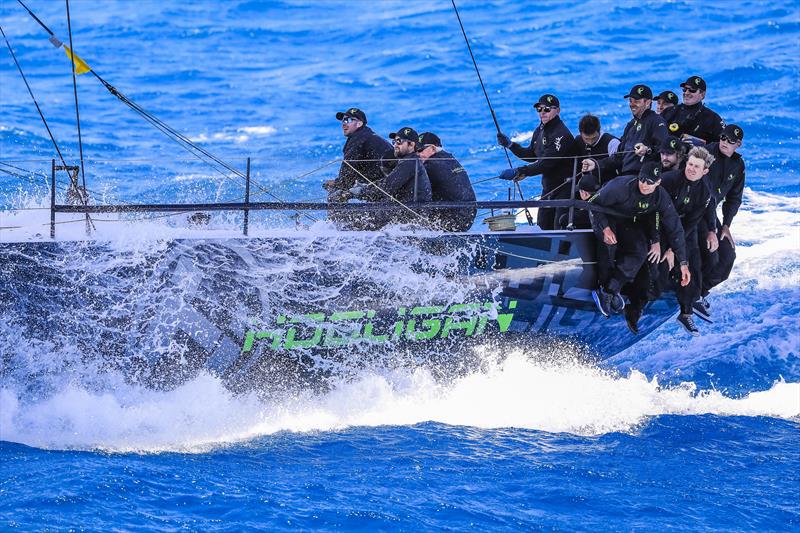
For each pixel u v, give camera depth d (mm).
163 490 24047
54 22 108625
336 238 29672
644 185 29547
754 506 24688
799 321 39469
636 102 31656
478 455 27562
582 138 33562
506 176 33844
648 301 32750
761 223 50156
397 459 27047
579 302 31859
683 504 24688
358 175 31984
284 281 29344
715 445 28906
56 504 22828
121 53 96750
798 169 60156
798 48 88688
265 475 25484
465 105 75438
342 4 116375
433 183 30953
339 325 29953
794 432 30156
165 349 28734
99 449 26984
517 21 103062
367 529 22656
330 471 25984
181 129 71375
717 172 32219
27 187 43438
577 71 84125
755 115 71312
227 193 50938
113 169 56906
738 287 42844
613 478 26188
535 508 24188
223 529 22234
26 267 27734
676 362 37062
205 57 95562
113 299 28266
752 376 35625
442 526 22969
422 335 30781
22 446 26703
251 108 77375
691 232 32000
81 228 29000
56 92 81500
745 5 103750
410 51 93438
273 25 107562
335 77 86500
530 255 31031
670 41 93438
